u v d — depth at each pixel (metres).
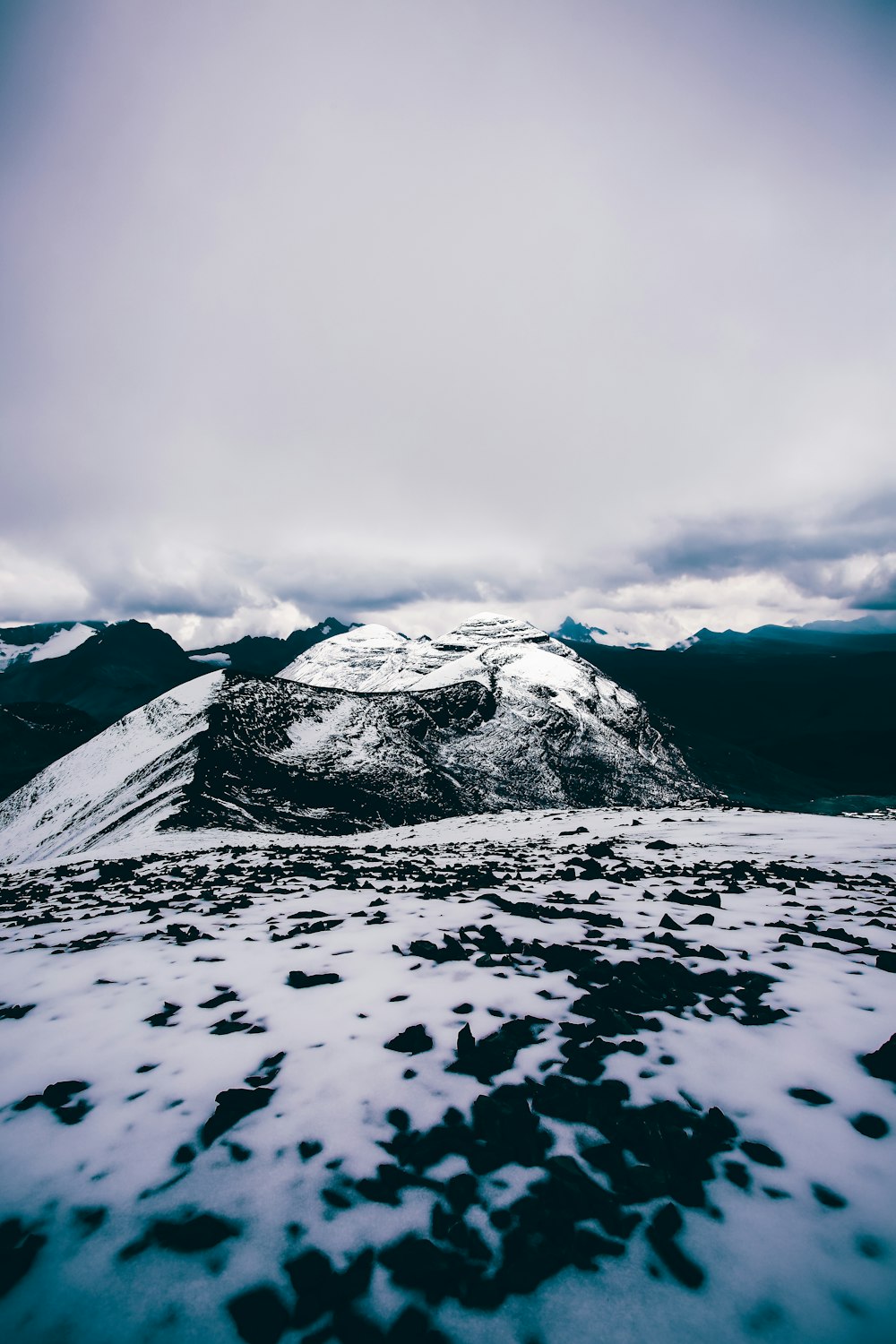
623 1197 3.31
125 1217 3.27
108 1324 2.67
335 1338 2.59
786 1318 2.62
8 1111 4.30
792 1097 4.14
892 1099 4.05
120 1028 5.66
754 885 12.72
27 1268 2.96
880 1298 2.69
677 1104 4.06
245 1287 2.83
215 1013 5.87
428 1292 2.79
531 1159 3.57
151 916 10.60
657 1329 2.59
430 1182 3.44
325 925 9.02
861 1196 3.27
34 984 7.02
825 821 31.38
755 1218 3.15
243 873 17.50
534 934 8.12
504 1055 4.63
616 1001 5.61
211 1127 3.94
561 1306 2.71
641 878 14.08
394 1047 4.90
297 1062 4.79
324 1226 3.16
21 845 59.44
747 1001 5.72
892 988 5.91
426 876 15.05
